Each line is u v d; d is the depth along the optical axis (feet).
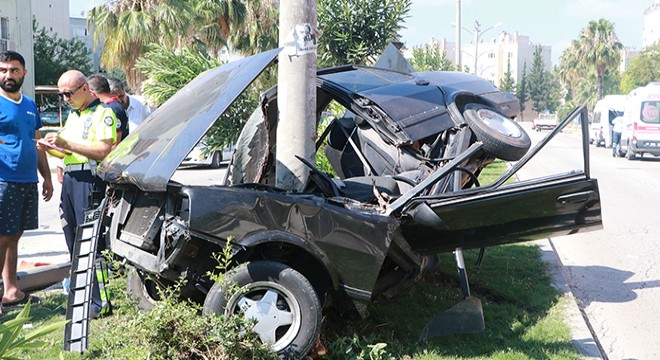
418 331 17.56
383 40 39.19
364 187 19.21
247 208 14.43
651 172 71.15
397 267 18.12
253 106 32.63
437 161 19.13
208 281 15.62
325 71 22.06
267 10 100.89
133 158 15.94
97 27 88.17
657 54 236.84
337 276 15.33
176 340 13.55
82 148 19.08
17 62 19.52
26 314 9.90
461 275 18.54
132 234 15.85
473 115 19.85
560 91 422.00
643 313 20.88
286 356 14.29
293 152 19.15
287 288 14.46
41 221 38.81
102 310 17.07
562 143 138.82
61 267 22.40
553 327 18.10
